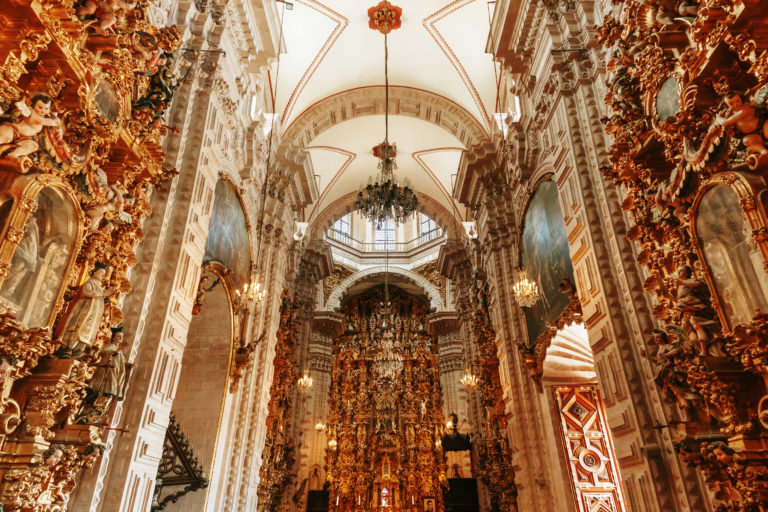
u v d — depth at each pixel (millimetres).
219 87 8758
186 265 7453
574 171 8055
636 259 6180
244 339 11766
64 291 4121
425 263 29109
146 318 6578
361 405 27500
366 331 30797
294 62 15453
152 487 6289
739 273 3947
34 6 3414
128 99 5180
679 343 4875
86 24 4336
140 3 5473
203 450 9977
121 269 5273
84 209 4449
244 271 11781
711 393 4246
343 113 17344
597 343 7148
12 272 3559
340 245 29672
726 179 3908
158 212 6934
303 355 21641
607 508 9891
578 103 8305
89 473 5230
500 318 12938
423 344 29828
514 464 11984
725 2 3822
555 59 8742
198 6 8742
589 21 8359
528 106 11375
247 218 11898
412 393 28016
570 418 10750
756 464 3893
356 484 25000
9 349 3451
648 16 5266
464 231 22359
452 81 16250
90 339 4426
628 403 6270
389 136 20703
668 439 5633
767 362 3582
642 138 5422
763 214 3629
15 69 3465
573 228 8055
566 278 9203
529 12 10055
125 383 5520
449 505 21734
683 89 4473
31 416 3941
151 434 6293
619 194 7258
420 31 15266
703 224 4344
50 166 3871
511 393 12016
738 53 3840
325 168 21875
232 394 11266
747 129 3756
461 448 22656
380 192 11633
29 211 3520
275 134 14805
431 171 22203
